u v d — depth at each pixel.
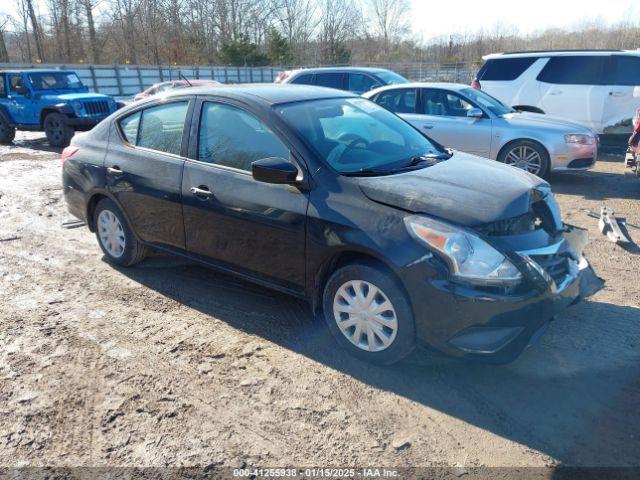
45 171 10.19
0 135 14.81
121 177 4.78
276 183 3.55
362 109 4.53
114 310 4.38
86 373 3.50
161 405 3.18
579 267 3.59
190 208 4.27
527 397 3.20
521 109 11.38
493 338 3.10
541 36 54.06
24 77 14.08
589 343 3.76
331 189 3.54
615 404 3.12
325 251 3.50
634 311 4.23
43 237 6.24
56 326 4.12
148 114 4.74
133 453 2.81
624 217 6.80
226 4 49.84
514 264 3.07
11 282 4.95
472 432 2.92
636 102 10.52
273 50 47.16
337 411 3.11
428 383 3.35
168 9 48.03
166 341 3.88
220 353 3.72
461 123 8.78
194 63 47.59
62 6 42.28
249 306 4.42
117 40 47.09
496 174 3.76
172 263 5.34
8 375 3.48
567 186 8.64
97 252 5.71
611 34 51.09
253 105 4.02
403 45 56.12
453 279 3.08
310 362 3.59
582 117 10.91
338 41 53.19
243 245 4.00
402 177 3.61
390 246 3.21
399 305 3.26
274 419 3.05
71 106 13.55
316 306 3.77
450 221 3.14
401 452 2.79
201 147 4.27
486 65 11.77
